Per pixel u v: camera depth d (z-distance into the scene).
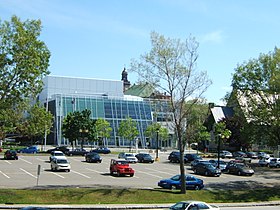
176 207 25.44
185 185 35.88
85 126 81.38
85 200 32.03
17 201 30.23
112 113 105.94
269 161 66.88
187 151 100.31
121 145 100.00
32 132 31.52
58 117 101.50
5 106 29.89
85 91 136.38
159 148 103.94
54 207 28.72
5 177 41.81
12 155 63.69
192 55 49.03
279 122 47.19
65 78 133.62
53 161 49.78
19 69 29.69
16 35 29.58
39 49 30.62
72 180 41.09
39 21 30.61
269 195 39.34
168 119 37.44
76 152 76.25
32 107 31.56
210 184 43.16
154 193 34.59
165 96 36.03
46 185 36.41
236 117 56.28
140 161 66.62
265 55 52.66
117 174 46.50
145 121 107.38
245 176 52.50
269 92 49.19
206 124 105.56
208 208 25.39
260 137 54.78
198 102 41.22
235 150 99.44
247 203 35.59
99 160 63.28
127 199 33.00
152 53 35.09
